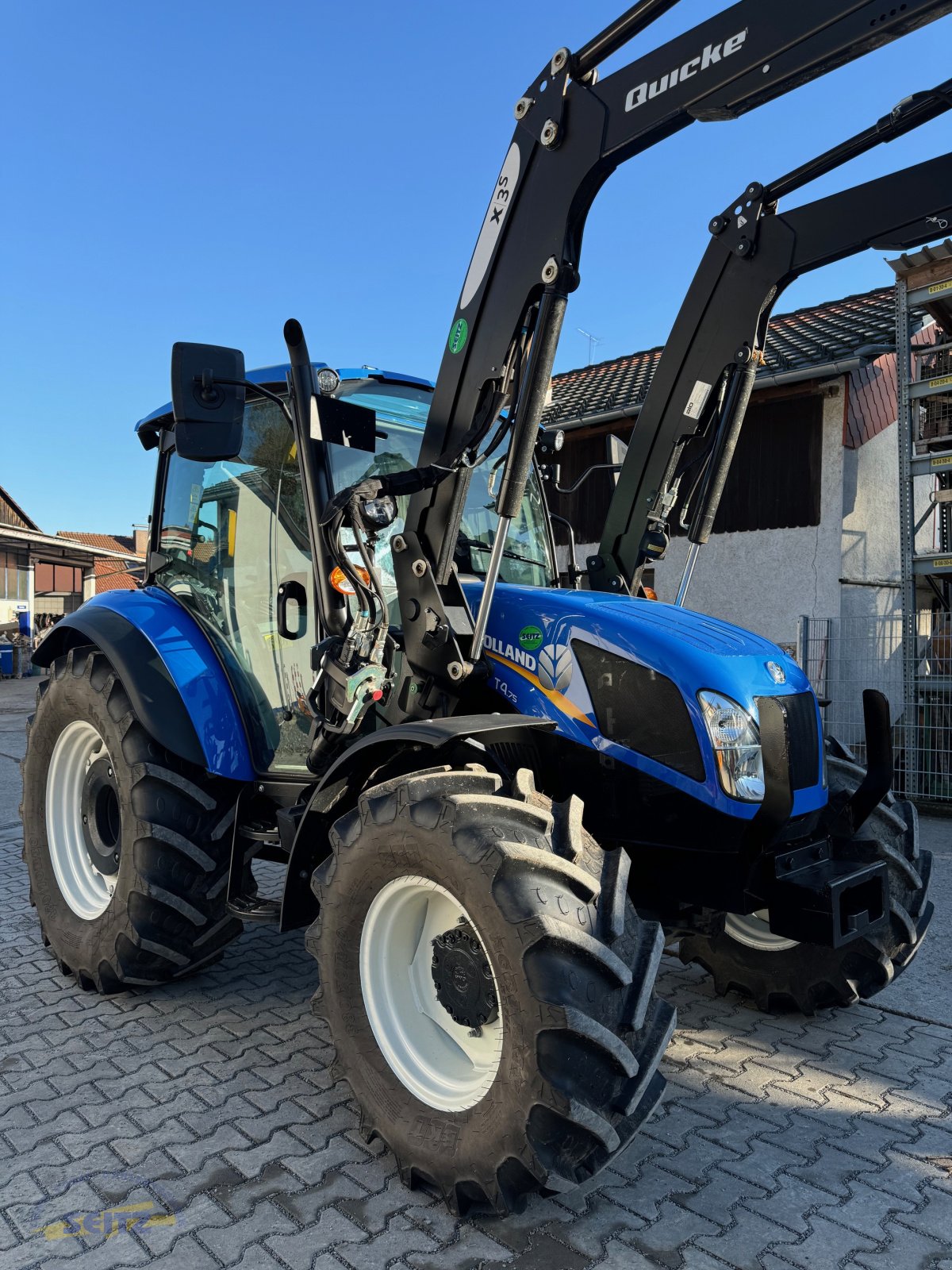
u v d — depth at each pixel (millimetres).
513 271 2314
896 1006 3252
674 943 3928
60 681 3484
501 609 2689
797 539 8383
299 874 2559
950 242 6742
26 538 25062
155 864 2992
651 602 2881
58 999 3270
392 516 2387
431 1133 2066
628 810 2459
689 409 3246
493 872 1919
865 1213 2045
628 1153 2287
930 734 6969
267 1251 1895
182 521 3605
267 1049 2857
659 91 2020
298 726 3008
